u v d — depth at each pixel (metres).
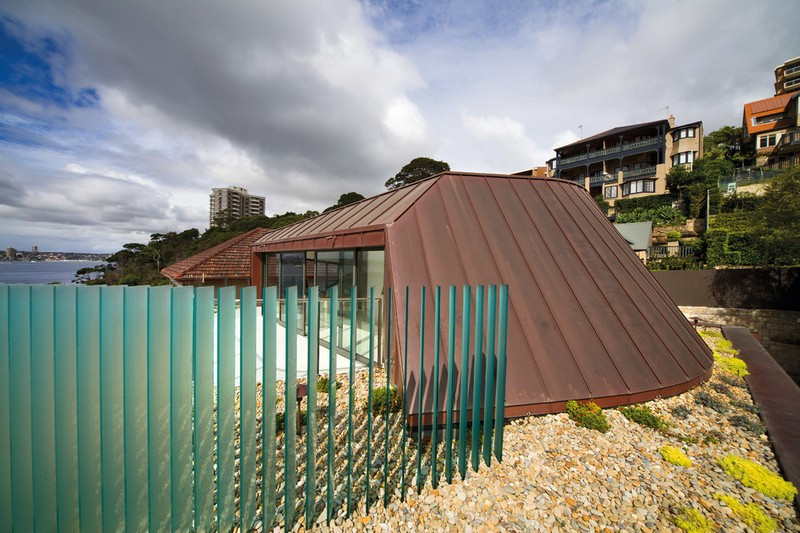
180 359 2.85
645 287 8.32
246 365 3.03
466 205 8.25
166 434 2.86
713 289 20.02
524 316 6.42
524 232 8.08
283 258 14.98
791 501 3.70
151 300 2.71
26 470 2.57
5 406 2.46
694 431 5.20
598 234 9.02
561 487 3.89
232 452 3.09
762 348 10.25
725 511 3.54
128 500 2.74
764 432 5.18
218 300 2.88
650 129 42.62
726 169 35.22
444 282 6.57
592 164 47.44
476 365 4.20
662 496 3.77
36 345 2.53
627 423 5.38
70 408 2.64
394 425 5.25
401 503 3.57
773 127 39.38
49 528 2.64
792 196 16.44
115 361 2.68
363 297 9.21
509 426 5.26
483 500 3.64
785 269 18.12
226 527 3.09
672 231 30.75
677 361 6.80
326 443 4.74
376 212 9.55
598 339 6.52
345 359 9.48
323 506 3.53
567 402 5.60
